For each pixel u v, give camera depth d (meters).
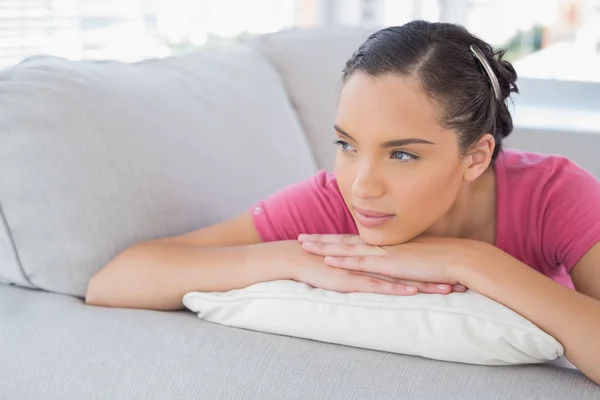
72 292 1.05
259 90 1.42
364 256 0.91
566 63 2.23
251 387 0.81
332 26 1.78
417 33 0.84
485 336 0.81
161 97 1.18
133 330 0.91
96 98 1.08
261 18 2.31
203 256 0.98
